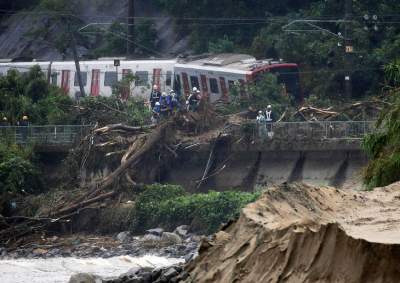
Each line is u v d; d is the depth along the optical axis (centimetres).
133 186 16450
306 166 16562
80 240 15425
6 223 15925
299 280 4616
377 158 7431
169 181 17075
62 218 15950
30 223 15812
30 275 12262
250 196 15250
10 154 17500
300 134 16600
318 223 4897
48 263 13488
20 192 16975
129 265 13100
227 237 5572
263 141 16788
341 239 4453
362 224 4953
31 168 17275
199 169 17062
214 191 16225
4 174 16988
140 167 16925
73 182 17250
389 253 4200
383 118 7594
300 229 4806
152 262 13262
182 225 15388
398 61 8250
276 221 5200
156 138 16875
